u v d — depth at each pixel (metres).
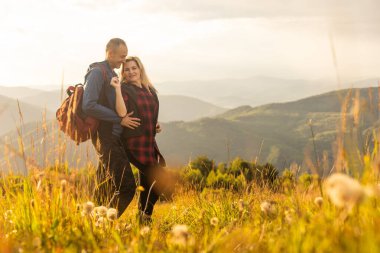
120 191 4.97
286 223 2.46
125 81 5.61
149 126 5.43
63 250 2.37
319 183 2.34
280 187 3.83
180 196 5.53
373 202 1.97
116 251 2.37
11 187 3.25
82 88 5.19
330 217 1.98
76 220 3.15
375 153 1.95
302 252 1.71
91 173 4.00
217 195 4.88
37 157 3.20
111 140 5.12
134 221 4.14
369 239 1.47
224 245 2.21
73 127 4.98
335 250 1.55
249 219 3.36
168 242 2.52
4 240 2.58
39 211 3.06
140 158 5.31
